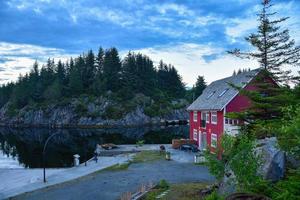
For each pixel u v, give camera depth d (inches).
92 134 3875.5
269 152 603.8
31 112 5693.9
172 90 6589.6
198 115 1943.9
